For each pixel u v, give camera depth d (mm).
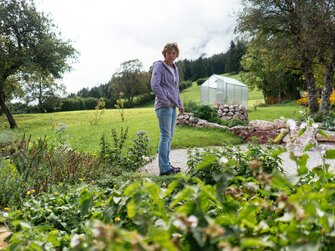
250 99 47062
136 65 56594
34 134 14000
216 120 13789
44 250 1542
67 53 21672
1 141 8188
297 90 36344
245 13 19250
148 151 6934
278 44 18000
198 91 57156
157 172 5977
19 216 2684
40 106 30844
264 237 1268
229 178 1354
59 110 48000
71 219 2572
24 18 20578
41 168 4398
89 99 51312
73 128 16609
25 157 4551
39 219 2670
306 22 16891
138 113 28000
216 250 1076
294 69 22219
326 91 18156
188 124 13883
